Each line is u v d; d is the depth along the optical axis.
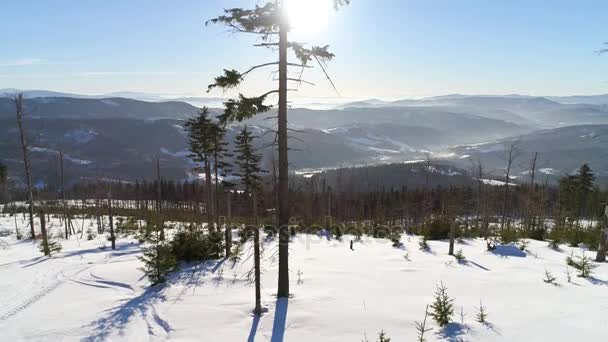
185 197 67.12
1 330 9.93
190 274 15.56
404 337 8.43
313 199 44.44
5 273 16.27
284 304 11.14
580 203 42.59
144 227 36.78
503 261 17.09
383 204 62.56
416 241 25.77
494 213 49.16
